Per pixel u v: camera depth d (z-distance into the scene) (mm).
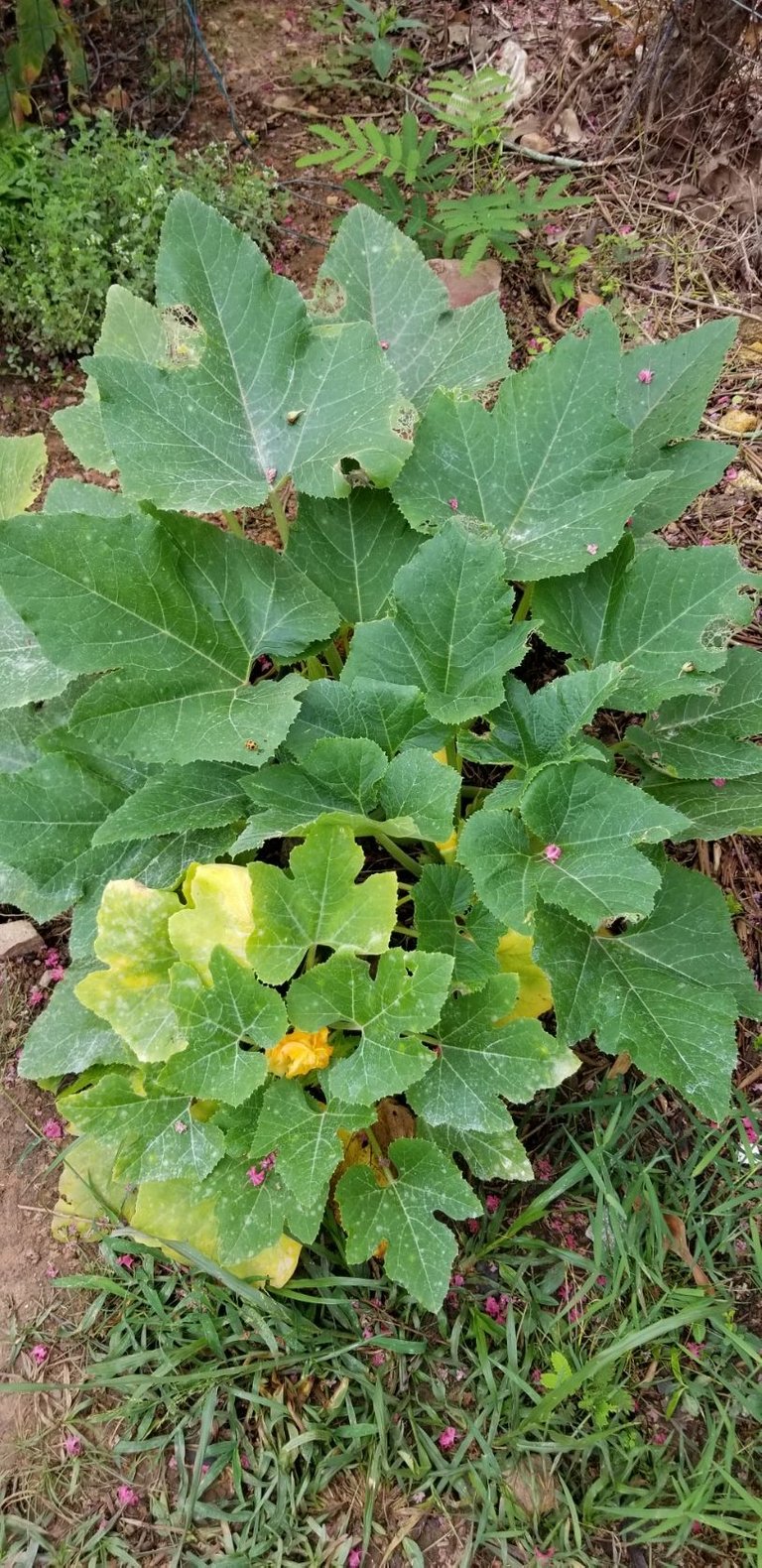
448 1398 674
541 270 1191
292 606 728
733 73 1188
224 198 1188
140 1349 690
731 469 1067
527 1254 720
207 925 643
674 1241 727
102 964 732
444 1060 669
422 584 685
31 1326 709
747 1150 750
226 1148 638
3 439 833
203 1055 609
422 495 757
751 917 866
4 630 779
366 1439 656
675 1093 784
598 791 632
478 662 699
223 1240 633
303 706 689
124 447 712
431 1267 614
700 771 733
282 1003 615
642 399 848
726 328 832
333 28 1387
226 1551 627
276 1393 669
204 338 750
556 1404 641
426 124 1330
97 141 1192
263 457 759
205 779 726
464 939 686
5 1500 653
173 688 683
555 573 714
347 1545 623
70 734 730
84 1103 642
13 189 1110
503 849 633
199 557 696
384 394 738
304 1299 674
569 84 1322
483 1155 671
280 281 752
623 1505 644
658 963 698
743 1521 626
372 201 1161
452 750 798
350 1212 625
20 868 721
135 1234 679
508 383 749
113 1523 641
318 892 617
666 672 714
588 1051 807
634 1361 697
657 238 1229
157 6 1345
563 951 644
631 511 727
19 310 1099
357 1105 625
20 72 1165
